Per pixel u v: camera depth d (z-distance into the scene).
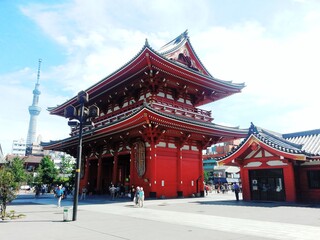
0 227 13.27
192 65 41.53
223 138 40.75
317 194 24.34
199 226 13.31
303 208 20.67
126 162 44.16
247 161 28.94
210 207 22.50
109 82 38.00
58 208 23.38
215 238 10.43
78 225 13.87
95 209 22.05
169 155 34.75
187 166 36.94
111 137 38.69
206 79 37.53
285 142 29.05
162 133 32.72
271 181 26.91
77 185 16.22
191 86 39.66
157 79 35.50
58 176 66.50
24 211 20.91
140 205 23.95
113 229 12.62
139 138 35.09
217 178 94.38
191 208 21.95
